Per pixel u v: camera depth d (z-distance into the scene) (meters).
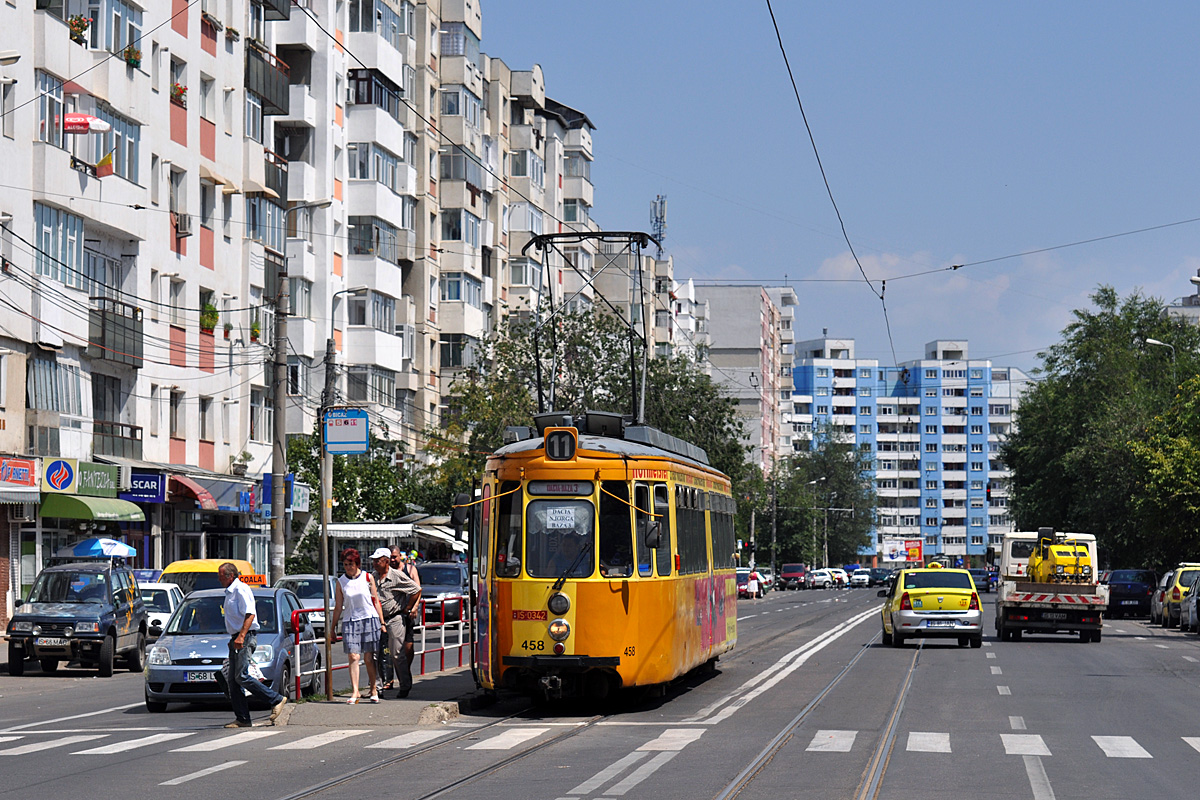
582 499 22.92
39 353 46.59
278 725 21.08
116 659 37.25
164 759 17.36
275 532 41.56
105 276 52.28
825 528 181.00
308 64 73.06
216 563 40.78
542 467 23.06
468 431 82.38
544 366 72.44
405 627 25.23
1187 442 62.69
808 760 16.77
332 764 16.75
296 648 23.89
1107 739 18.91
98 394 51.66
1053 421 91.31
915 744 18.27
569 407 71.56
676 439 27.20
